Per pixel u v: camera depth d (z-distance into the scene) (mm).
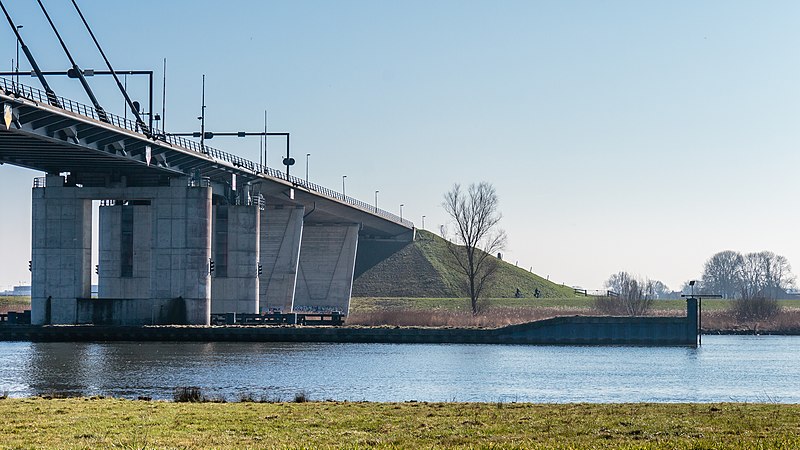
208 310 147875
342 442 39312
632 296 191750
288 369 96062
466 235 195250
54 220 149125
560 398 74000
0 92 103812
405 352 120875
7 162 138000
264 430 42938
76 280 148625
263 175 172500
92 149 127125
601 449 37000
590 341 139250
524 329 139250
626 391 79750
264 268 191250
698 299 152500
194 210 146875
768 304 183625
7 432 41812
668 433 42000
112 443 38656
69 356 110688
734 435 41406
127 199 148625
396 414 48969
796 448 36844
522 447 37562
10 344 131125
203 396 70125
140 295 157250
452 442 39406
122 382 83062
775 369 101188
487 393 77000
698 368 102375
